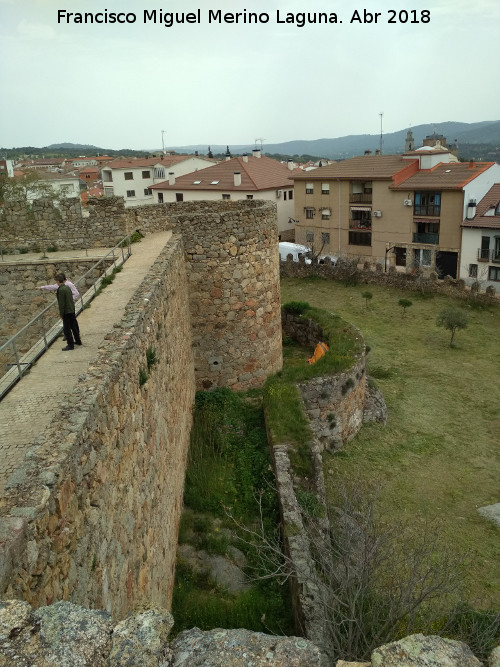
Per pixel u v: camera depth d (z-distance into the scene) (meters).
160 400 7.44
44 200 14.67
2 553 2.56
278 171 49.88
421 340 21.17
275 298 14.75
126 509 4.98
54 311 12.72
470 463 12.43
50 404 5.61
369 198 40.09
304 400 12.63
